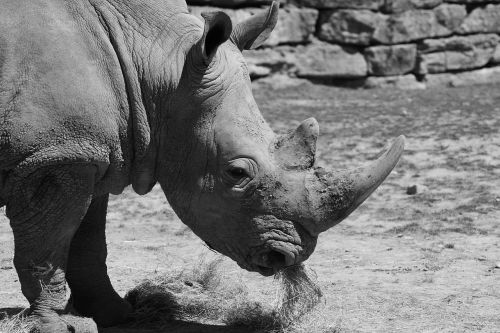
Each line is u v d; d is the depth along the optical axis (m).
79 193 10.52
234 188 10.34
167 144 10.70
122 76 10.57
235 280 13.71
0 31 10.25
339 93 42.81
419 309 12.66
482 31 47.25
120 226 18.72
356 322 11.98
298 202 10.27
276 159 10.37
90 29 10.51
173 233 18.23
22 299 13.30
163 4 10.95
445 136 30.00
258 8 42.62
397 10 45.25
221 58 10.58
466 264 15.46
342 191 10.17
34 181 10.42
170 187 10.81
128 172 10.95
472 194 21.67
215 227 10.67
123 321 12.05
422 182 23.12
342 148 27.81
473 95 42.19
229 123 10.41
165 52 10.67
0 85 10.19
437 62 45.84
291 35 43.62
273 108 36.94
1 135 10.23
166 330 11.76
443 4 46.25
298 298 11.22
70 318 10.89
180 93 10.53
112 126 10.48
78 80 10.25
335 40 44.66
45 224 10.56
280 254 10.62
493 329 11.71
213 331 11.68
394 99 40.78
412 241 17.41
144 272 14.89
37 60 10.20
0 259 15.89
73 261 11.81
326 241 17.50
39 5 10.37
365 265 15.50
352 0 44.59
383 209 20.28
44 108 10.17
